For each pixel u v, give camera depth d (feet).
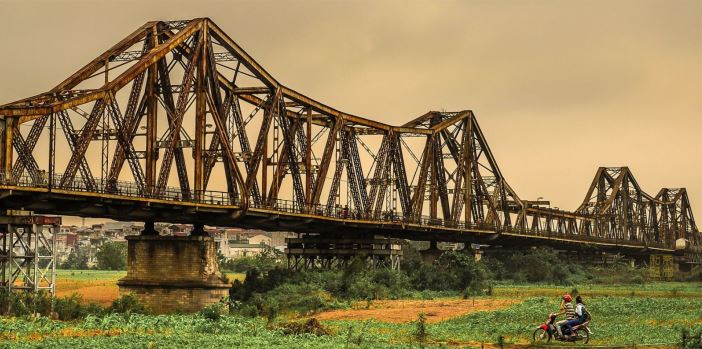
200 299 264.72
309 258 373.40
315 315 253.65
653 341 166.50
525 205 565.53
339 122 361.51
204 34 283.38
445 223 442.50
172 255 270.46
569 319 161.48
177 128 268.00
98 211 236.84
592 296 325.83
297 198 329.52
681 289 396.98
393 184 404.77
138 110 274.98
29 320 195.93
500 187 531.91
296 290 305.12
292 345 160.76
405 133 429.79
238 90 311.27
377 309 270.26
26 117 222.69
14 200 214.48
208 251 269.64
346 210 360.69
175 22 283.38
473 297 329.31
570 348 154.51
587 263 635.66
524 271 497.87
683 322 205.98
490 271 482.28
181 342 161.99
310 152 345.31
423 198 439.63
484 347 161.48
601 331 183.21
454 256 418.92
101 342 157.48
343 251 367.66
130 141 268.41
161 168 262.26
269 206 306.55
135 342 158.81
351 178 382.83
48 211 230.07
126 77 250.98
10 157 212.43
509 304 282.97
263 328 194.08
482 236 492.13
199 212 264.11
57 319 218.79
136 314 215.31
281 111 326.03
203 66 283.38
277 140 320.29
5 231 240.73
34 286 234.99
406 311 259.60
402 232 418.72
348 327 203.10
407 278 363.76
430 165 456.45
